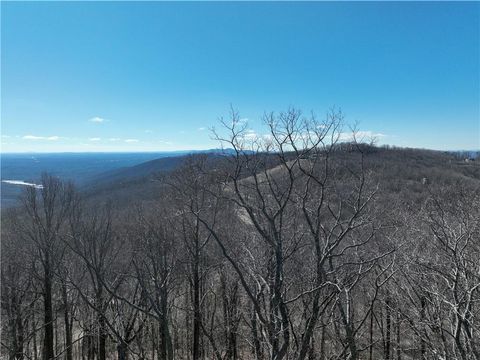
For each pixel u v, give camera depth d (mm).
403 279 18734
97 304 20969
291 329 15766
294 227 17578
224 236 21734
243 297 23859
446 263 15984
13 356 21750
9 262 24641
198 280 22938
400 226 18781
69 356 25703
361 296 22641
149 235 20906
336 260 18781
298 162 14805
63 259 24188
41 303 28281
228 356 23734
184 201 20188
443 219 14922
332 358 18391
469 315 13688
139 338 23875
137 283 22031
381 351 25516
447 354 14039
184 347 30891
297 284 17969
